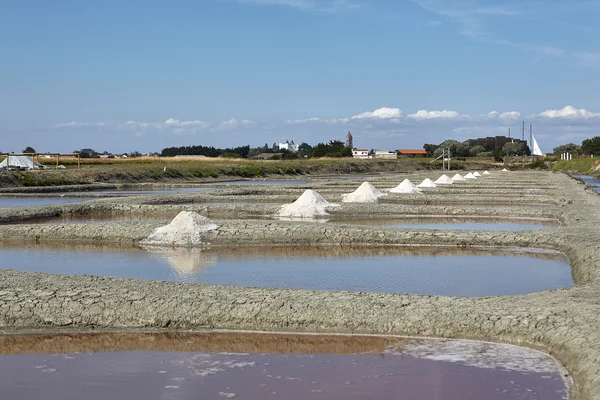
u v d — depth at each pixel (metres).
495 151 154.25
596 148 124.06
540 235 17.20
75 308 9.64
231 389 7.18
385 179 60.09
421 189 40.31
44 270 13.79
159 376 7.62
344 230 18.02
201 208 25.86
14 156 58.12
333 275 13.22
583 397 6.54
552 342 8.16
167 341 8.90
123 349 8.59
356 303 9.55
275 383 7.35
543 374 7.45
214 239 17.64
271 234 17.81
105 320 9.45
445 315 9.07
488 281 12.70
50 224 19.58
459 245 17.28
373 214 25.58
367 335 8.98
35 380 7.52
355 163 102.19
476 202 32.19
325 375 7.56
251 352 8.42
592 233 17.47
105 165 69.19
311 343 8.73
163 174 63.59
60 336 9.14
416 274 13.38
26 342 8.91
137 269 13.89
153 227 18.47
